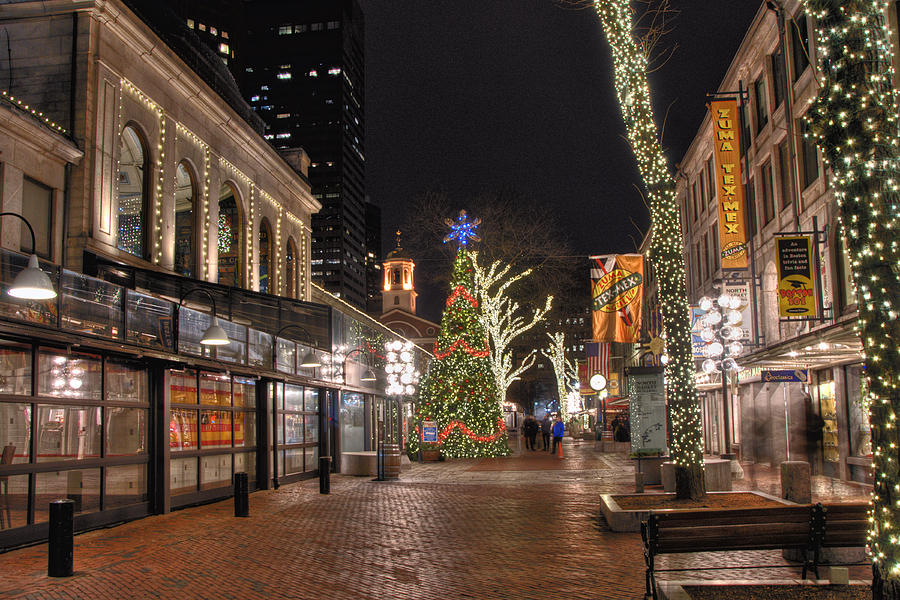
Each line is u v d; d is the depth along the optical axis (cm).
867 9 570
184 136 2197
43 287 938
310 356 2153
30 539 1089
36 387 1118
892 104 568
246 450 1848
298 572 887
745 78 2752
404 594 775
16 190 1565
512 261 3544
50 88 1752
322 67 16475
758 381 2525
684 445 1267
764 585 684
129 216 1947
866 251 554
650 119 1352
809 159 2158
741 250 2505
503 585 808
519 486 1923
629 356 5719
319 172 16262
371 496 1739
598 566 895
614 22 1329
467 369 3400
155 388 1442
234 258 2570
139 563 951
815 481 1912
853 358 1816
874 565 547
